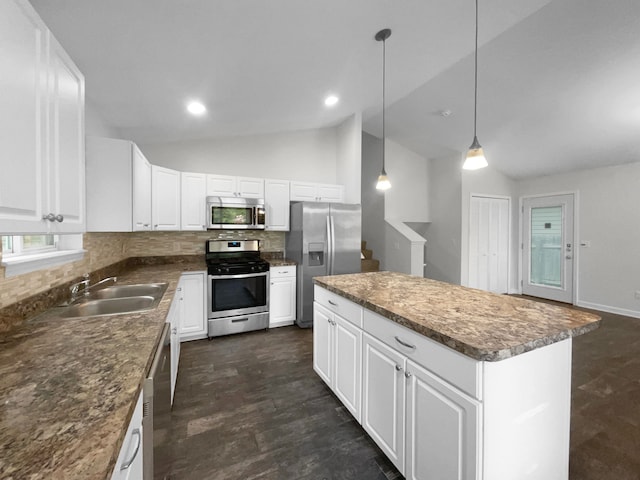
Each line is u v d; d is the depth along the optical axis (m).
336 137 4.44
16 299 1.33
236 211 3.44
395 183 5.23
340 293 1.87
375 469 1.49
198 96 2.56
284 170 4.14
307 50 2.19
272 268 3.48
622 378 2.38
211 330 3.15
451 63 2.78
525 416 1.10
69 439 0.62
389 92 3.36
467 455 1.04
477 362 1.01
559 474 1.23
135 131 3.12
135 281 2.33
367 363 1.62
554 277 4.87
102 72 1.98
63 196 1.12
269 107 3.13
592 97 2.99
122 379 0.87
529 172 4.94
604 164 4.19
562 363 1.21
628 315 4.02
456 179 4.95
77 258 1.87
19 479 0.51
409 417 1.31
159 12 1.52
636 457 1.57
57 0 1.34
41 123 0.96
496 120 3.74
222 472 1.46
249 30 1.82
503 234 5.29
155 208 2.93
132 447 0.80
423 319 1.29
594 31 2.29
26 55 0.87
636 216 3.97
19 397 0.77
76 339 1.16
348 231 3.75
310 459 1.55
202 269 3.10
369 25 2.07
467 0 1.99
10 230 0.80
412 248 4.57
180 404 2.01
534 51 2.57
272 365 2.58
